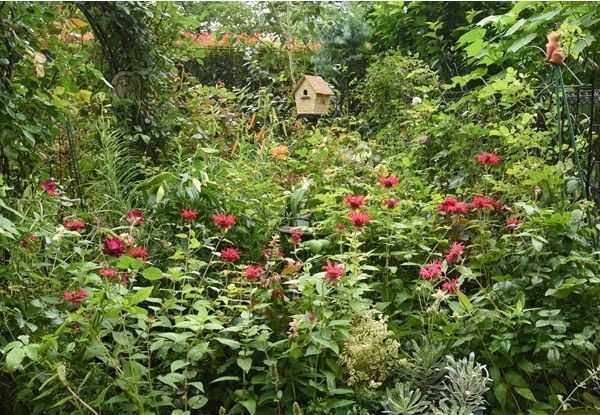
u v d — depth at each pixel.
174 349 1.99
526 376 2.28
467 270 2.29
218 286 2.49
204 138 4.22
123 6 3.75
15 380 1.93
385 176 3.17
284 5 6.18
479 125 3.12
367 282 2.56
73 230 2.30
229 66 7.13
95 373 1.95
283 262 2.73
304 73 6.16
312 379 2.09
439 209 2.61
